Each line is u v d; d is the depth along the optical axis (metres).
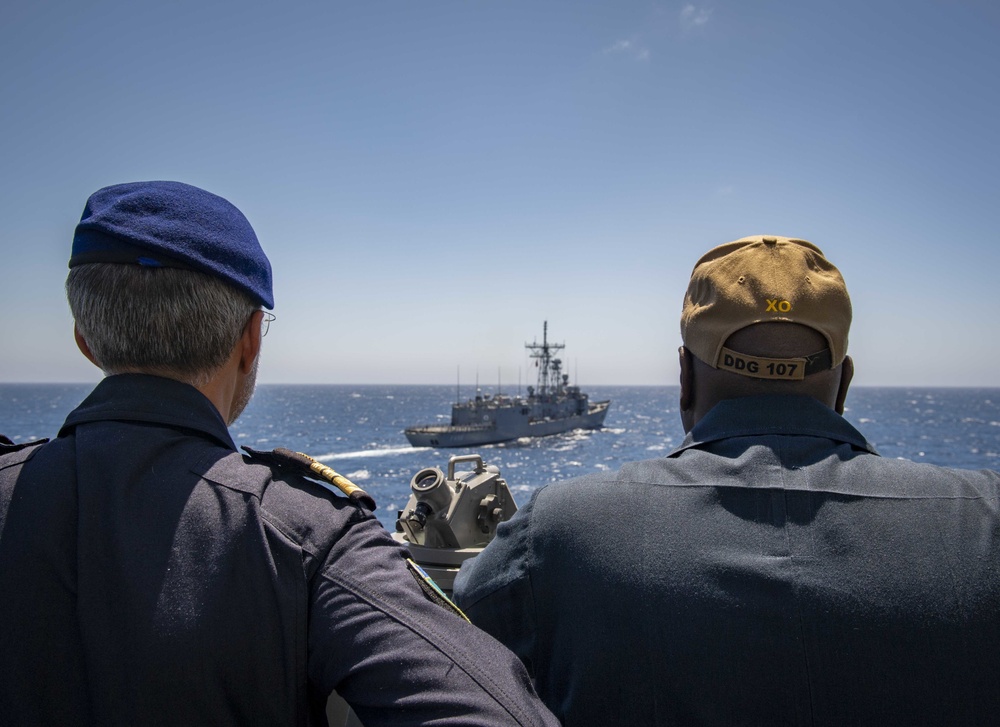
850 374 1.75
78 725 0.97
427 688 0.94
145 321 1.18
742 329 1.56
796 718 1.22
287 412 143.00
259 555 1.03
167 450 1.14
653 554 1.37
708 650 1.27
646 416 128.12
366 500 1.21
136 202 1.22
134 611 0.97
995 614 1.20
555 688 1.44
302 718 1.02
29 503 1.06
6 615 0.99
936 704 1.18
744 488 1.40
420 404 187.25
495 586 1.51
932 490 1.35
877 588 1.23
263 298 1.32
